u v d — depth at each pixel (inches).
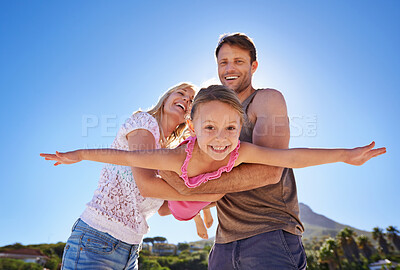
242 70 86.9
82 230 76.2
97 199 78.9
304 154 66.9
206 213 115.1
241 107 66.8
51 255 2356.1
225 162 68.6
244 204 73.5
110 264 76.5
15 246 2377.0
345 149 66.8
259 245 69.7
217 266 77.5
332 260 2288.4
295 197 75.7
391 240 2340.1
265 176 69.0
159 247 2486.5
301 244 74.2
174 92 96.5
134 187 81.6
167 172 70.9
